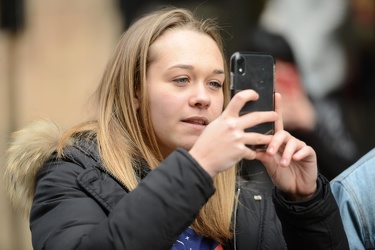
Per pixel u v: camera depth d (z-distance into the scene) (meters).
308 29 14.36
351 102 14.73
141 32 6.89
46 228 6.24
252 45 11.30
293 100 10.74
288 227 6.57
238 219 7.04
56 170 6.66
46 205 6.43
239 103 5.82
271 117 5.89
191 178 5.76
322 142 10.71
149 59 6.74
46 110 18.08
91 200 6.43
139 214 5.73
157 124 6.67
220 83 6.72
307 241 6.52
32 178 6.94
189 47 6.66
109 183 6.55
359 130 14.76
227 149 5.77
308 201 6.46
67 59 18.03
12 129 14.69
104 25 17.45
